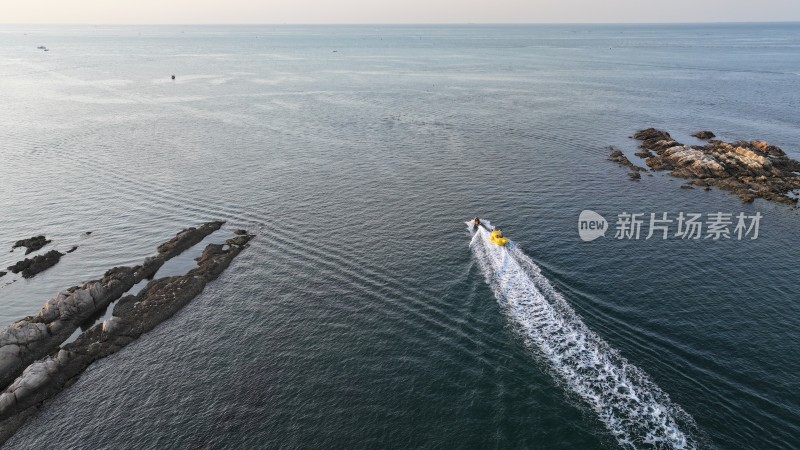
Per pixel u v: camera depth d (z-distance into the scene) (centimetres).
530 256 5822
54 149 10319
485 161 9631
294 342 4522
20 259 6112
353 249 6156
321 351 4388
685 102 15162
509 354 4247
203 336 4659
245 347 4488
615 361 4125
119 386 4078
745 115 13200
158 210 7438
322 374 4116
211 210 7438
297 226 6856
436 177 8738
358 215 7156
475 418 3634
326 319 4825
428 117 13775
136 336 4669
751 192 7712
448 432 3531
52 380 4106
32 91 17112
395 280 5431
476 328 4597
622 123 12581
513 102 15750
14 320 5009
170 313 4975
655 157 9550
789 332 4450
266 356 4359
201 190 8194
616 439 3416
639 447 3350
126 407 3856
